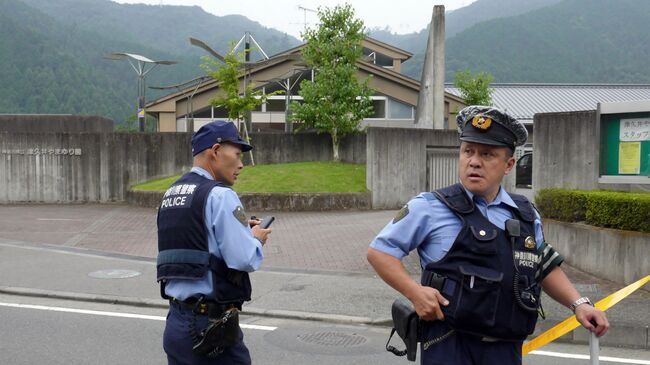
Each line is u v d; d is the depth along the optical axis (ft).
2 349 20.25
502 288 8.77
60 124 79.97
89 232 48.06
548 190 36.01
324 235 45.34
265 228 11.40
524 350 9.95
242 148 11.90
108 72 364.99
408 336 9.49
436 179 62.69
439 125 67.56
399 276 9.10
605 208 30.25
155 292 28.50
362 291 28.86
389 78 97.66
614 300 9.41
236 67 74.95
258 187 60.70
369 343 21.56
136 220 55.01
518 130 9.25
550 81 405.59
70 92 277.23
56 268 33.96
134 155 70.74
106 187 70.28
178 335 10.80
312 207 59.11
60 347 20.54
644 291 27.20
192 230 10.66
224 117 97.55
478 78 93.97
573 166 36.99
